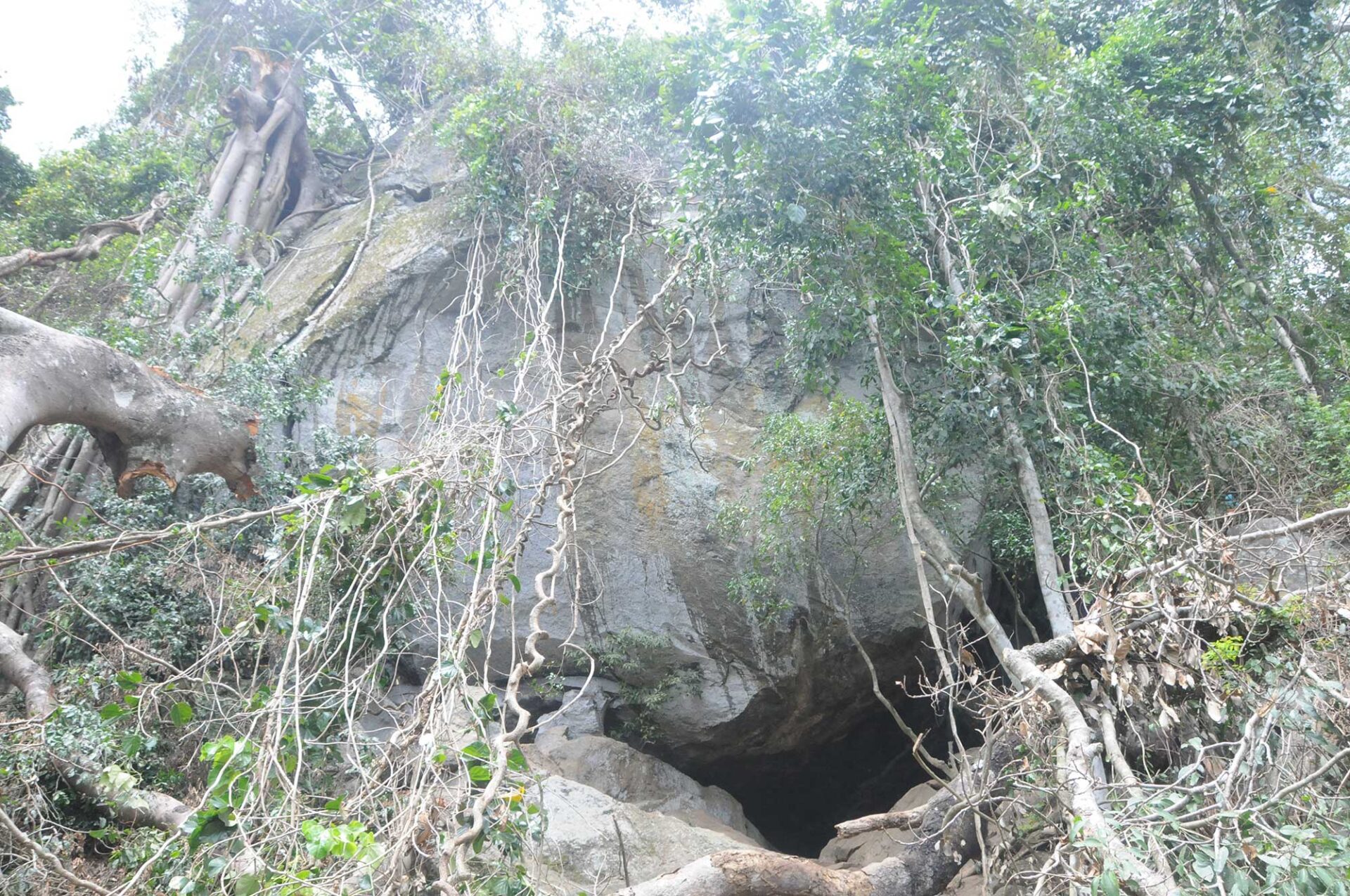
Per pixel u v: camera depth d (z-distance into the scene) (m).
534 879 5.20
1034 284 8.95
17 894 5.61
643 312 9.23
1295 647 5.57
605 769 9.57
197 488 9.77
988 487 9.81
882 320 8.62
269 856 4.34
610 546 11.31
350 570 6.45
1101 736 6.02
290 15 17.53
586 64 13.20
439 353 12.16
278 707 4.89
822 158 7.89
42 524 9.64
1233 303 11.93
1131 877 3.95
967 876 7.34
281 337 11.90
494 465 7.09
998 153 9.20
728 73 7.65
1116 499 7.10
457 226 12.64
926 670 11.20
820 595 11.05
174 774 7.02
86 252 10.77
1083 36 12.22
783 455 10.27
